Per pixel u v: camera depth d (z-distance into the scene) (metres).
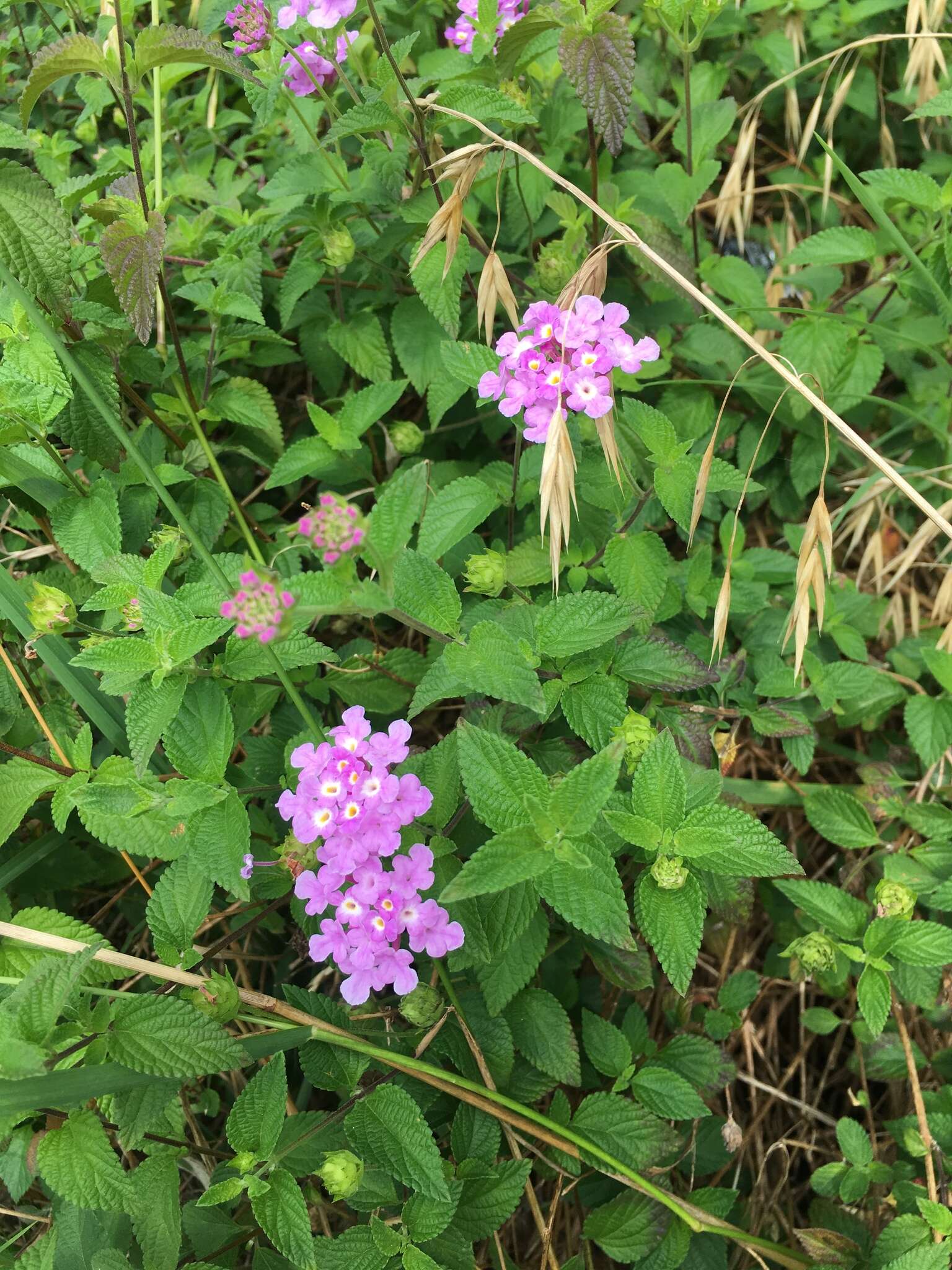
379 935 0.18
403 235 0.28
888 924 0.23
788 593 0.29
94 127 0.34
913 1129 0.24
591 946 0.24
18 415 0.23
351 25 0.32
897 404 0.30
